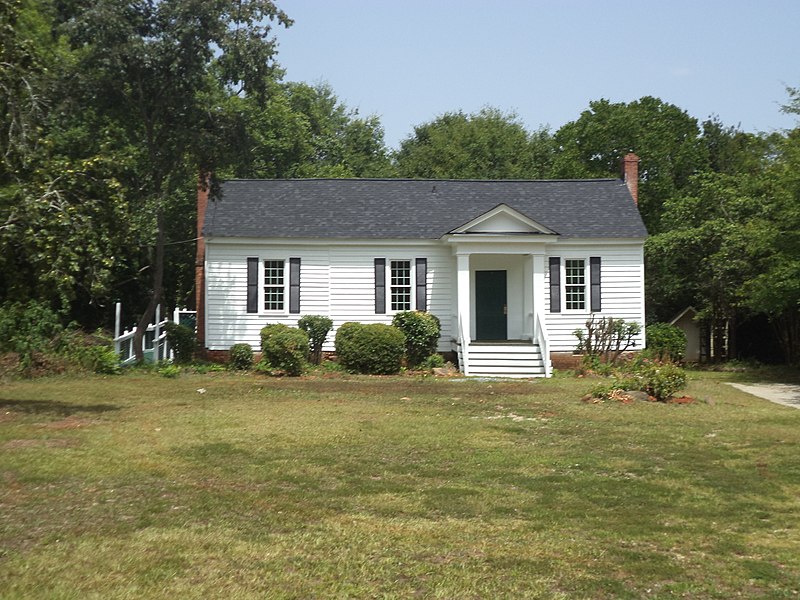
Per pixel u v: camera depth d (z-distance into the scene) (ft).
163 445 45.52
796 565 26.91
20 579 23.71
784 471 41.55
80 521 29.96
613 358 103.19
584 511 33.76
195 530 29.37
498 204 104.06
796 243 86.94
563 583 25.00
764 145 118.93
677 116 161.48
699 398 70.38
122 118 94.84
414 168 211.82
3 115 54.90
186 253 137.80
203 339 105.60
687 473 41.04
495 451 46.42
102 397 65.62
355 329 95.55
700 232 114.21
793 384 88.12
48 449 42.45
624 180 116.37
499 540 29.45
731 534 30.53
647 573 26.00
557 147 192.54
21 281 55.26
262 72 93.81
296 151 168.96
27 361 78.54
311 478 39.06
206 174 97.81
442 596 23.70
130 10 90.02
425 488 37.47
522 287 107.14
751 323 121.70
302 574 25.26
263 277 103.09
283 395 70.64
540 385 82.58
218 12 90.74
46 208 51.65
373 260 104.27
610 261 106.42
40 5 89.86
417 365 99.09
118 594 22.95
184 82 92.12
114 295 122.01
